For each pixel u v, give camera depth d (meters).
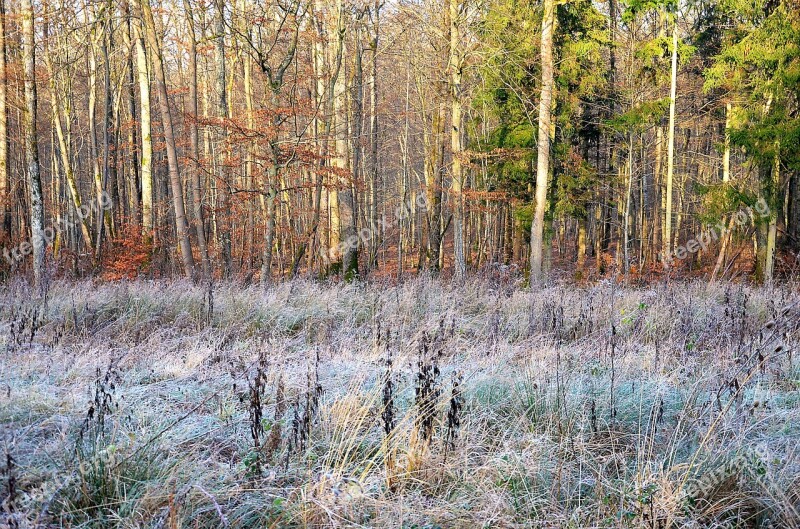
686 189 28.00
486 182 19.66
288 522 3.02
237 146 14.10
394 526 3.04
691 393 4.55
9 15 13.27
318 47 16.03
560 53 18.45
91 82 19.39
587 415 4.32
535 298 9.56
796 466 3.48
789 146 14.46
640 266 20.34
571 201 19.62
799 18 14.34
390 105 24.89
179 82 26.31
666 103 18.47
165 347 6.87
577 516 3.17
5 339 6.52
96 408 4.20
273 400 4.75
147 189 15.55
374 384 4.76
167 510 2.96
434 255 17.98
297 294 9.75
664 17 18.59
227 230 18.02
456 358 6.25
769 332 6.25
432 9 16.55
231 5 14.78
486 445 3.96
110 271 14.55
